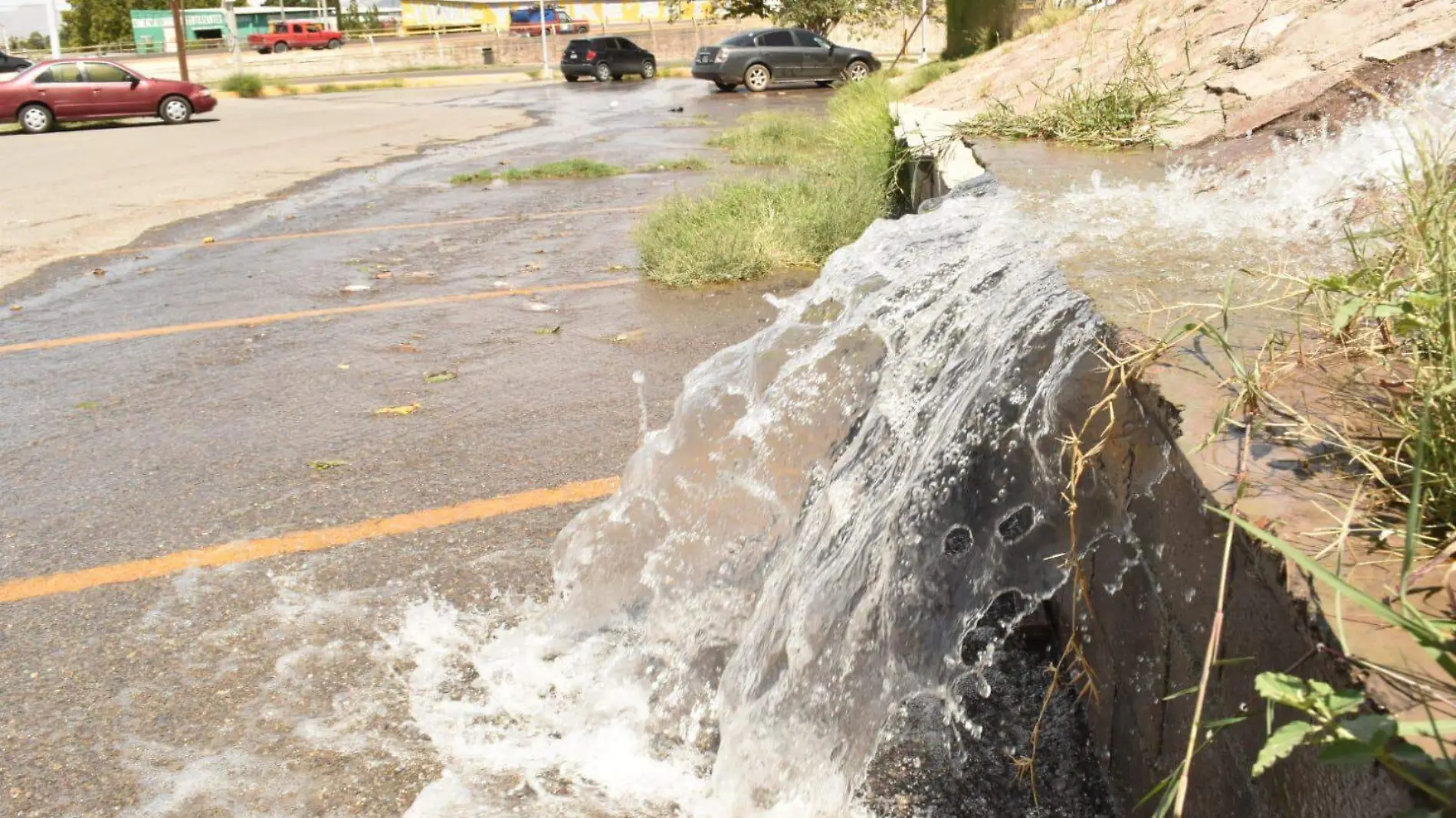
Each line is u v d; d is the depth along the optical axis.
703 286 7.07
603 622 3.03
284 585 3.31
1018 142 5.71
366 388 5.19
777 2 36.00
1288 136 3.99
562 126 19.72
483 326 6.27
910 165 7.96
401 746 2.55
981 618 2.82
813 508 2.93
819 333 3.75
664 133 17.66
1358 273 1.67
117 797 2.39
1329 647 1.11
